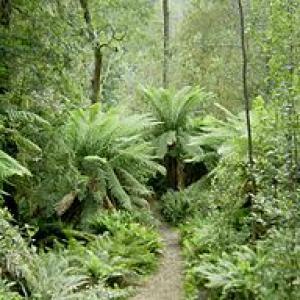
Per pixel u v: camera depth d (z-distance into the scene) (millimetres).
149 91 11609
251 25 5945
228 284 4926
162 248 7652
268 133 6035
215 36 13008
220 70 12617
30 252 5336
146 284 6223
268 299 4379
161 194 11320
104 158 8070
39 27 6848
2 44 6559
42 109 6926
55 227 7312
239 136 7234
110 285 5996
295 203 4555
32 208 7078
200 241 6844
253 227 5914
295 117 4867
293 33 5078
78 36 7711
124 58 14508
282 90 4961
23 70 6723
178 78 14188
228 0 12344
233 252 5754
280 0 5109
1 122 6035
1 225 4840
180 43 13727
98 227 7738
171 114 11492
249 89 11062
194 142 9836
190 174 11578
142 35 12242
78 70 8336
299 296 4199
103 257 6355
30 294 4785
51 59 7000
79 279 5285
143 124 9398
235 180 6746
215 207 7000
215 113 12641
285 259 4336
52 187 7164
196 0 13023
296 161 4812
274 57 5191
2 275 4637
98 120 8328
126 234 7488
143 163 9133
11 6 6781
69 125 7863
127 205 8227
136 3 11141
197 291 5695
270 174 5512
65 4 7441
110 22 10734
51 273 5293
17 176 6801
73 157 7613
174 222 9609
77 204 8102
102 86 13906
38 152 6797
